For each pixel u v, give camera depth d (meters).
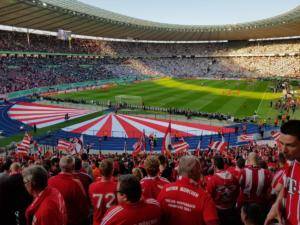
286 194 4.29
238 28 110.69
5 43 81.94
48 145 34.69
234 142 36.88
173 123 44.81
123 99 58.88
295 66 110.50
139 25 101.88
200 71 119.50
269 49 124.94
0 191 5.83
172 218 4.82
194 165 4.93
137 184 4.46
